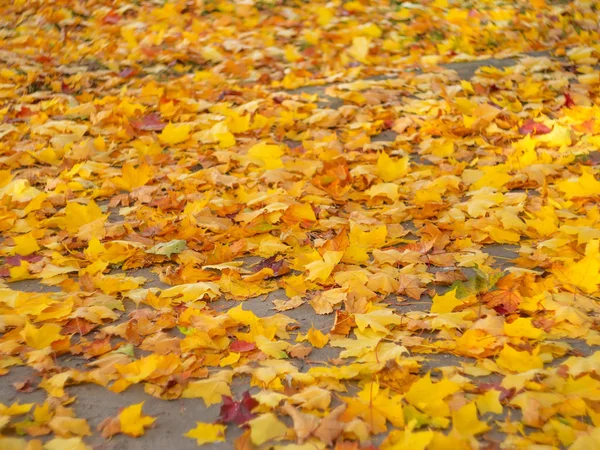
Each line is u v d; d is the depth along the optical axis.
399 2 6.20
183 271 2.91
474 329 2.54
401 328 2.63
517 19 5.69
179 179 3.61
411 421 2.16
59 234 3.23
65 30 5.74
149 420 2.27
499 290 2.75
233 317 2.65
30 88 4.75
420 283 2.86
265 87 4.81
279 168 3.71
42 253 3.11
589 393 2.29
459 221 3.26
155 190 3.55
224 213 3.36
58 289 2.91
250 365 2.47
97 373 2.44
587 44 5.36
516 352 2.43
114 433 2.26
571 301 2.69
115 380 2.46
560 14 5.82
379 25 5.80
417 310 2.74
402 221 3.35
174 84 4.80
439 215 3.33
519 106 4.35
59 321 2.68
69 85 4.82
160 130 4.18
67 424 2.27
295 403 2.30
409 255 2.98
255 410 2.28
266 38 5.60
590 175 3.36
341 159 3.75
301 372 2.45
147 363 2.44
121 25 5.81
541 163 3.73
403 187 3.59
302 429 2.19
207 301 2.81
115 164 3.86
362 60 5.24
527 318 2.55
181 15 6.00
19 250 3.08
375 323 2.58
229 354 2.52
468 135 4.11
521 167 3.67
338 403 2.33
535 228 3.12
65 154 3.90
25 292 2.85
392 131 4.21
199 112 4.41
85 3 6.16
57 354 2.56
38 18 5.88
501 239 3.13
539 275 2.87
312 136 4.11
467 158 3.87
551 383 2.33
